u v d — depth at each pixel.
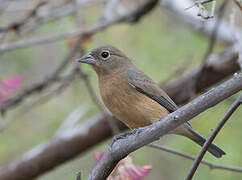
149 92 9.63
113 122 12.12
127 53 14.70
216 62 12.48
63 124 13.45
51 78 12.58
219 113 13.32
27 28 13.60
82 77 11.99
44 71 15.42
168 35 15.16
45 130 14.89
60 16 13.41
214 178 12.58
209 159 12.53
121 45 14.87
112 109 9.83
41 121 15.02
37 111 15.09
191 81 12.62
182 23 15.29
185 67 13.27
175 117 6.60
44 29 15.56
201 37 15.00
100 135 12.94
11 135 14.68
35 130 14.89
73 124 13.78
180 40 15.02
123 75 9.75
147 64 14.38
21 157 13.07
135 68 10.04
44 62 15.58
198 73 12.46
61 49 15.40
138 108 9.52
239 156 12.41
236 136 12.96
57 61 15.58
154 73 14.17
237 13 12.00
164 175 14.14
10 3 14.33
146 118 9.52
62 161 13.07
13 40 13.91
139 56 14.55
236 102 6.29
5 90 12.40
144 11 12.66
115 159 7.06
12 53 15.38
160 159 14.21
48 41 12.35
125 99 9.55
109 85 9.77
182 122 6.64
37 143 14.69
